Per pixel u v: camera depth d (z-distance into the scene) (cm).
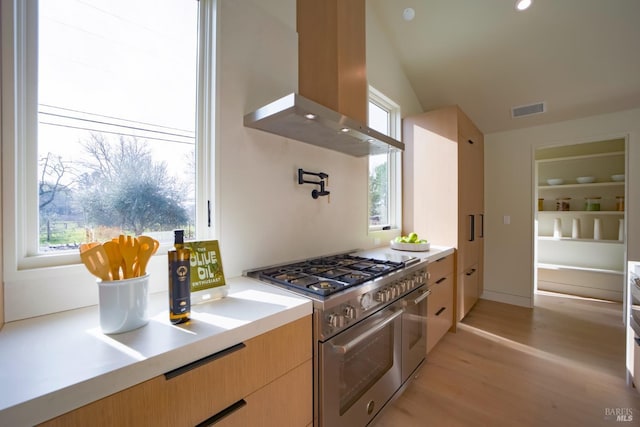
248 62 153
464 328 274
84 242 106
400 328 164
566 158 381
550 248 416
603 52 246
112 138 113
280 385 96
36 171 95
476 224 336
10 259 86
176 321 86
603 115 299
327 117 137
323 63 158
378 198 285
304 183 186
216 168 138
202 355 75
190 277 95
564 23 237
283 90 173
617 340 246
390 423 152
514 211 352
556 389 179
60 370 60
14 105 88
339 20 155
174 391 70
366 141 182
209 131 139
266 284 131
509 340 247
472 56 284
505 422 152
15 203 88
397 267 164
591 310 322
